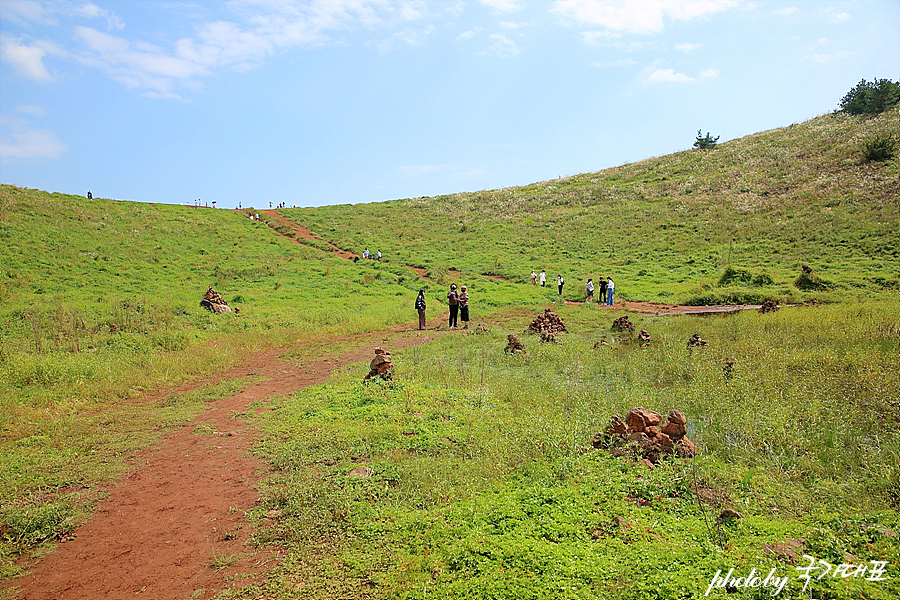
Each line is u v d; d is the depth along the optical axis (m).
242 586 4.61
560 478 6.23
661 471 6.19
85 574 4.95
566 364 12.59
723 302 24.94
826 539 4.52
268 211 58.47
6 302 19.97
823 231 36.12
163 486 6.91
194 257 34.66
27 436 8.82
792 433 7.38
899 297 21.77
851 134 53.62
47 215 35.25
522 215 54.69
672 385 10.55
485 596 4.09
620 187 59.00
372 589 4.41
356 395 10.52
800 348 12.62
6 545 5.37
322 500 6.05
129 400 11.38
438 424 8.58
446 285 32.31
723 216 43.84
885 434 7.45
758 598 3.86
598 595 3.97
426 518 5.41
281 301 26.11
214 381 13.13
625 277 32.94
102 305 20.50
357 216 57.31
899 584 3.93
